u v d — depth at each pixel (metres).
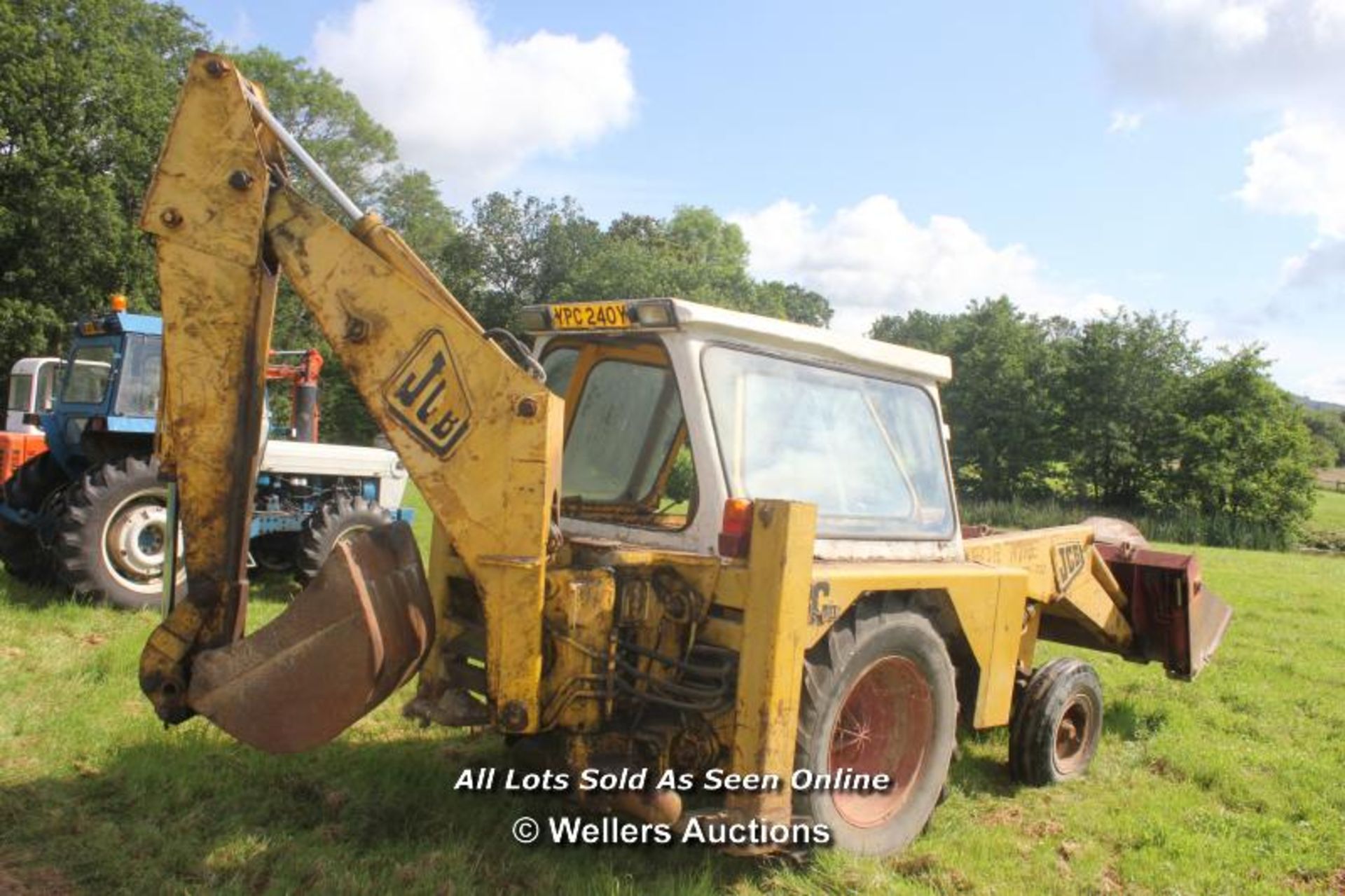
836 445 4.28
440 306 3.49
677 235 58.00
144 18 32.53
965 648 4.64
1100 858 4.48
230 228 3.49
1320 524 35.34
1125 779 5.60
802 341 4.09
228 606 3.55
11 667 5.97
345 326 3.53
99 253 27.59
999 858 4.35
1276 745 6.37
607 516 4.33
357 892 3.49
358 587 3.34
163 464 3.63
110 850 3.70
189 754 4.63
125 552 7.93
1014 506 33.69
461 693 3.73
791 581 3.48
